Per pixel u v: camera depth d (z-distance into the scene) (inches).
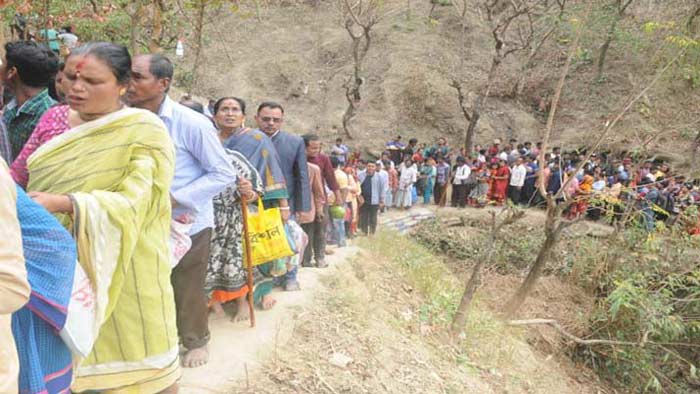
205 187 130.2
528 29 1076.5
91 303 83.7
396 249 378.9
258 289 190.5
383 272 313.7
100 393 106.6
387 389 173.8
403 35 1066.1
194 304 144.9
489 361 258.7
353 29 1083.9
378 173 615.2
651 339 380.8
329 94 965.2
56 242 73.0
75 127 91.9
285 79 963.3
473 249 564.1
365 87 976.3
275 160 183.8
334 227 339.9
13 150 128.2
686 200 584.7
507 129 954.7
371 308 236.7
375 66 1008.9
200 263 142.6
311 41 1071.6
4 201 60.8
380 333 210.4
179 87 788.0
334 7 1160.2
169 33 451.5
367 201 504.4
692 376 367.2
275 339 173.0
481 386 221.6
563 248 526.6
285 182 202.5
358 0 903.1
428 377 195.5
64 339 79.0
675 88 681.0
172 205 126.6
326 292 225.9
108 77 89.4
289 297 211.3
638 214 444.5
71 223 89.5
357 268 298.0
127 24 453.4
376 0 840.3
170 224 114.3
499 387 237.8
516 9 797.2
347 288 243.6
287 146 214.4
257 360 159.5
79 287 81.4
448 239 581.6
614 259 437.4
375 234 434.0
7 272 59.6
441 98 960.9
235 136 182.5
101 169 90.1
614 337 382.3
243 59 984.3
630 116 728.3
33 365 73.5
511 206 287.3
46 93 128.9
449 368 221.6
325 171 278.2
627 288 355.3
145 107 127.7
